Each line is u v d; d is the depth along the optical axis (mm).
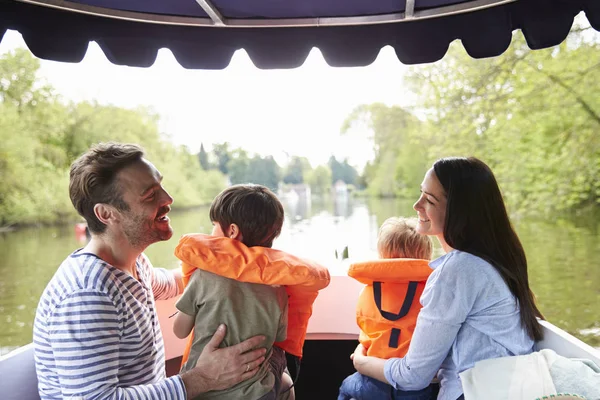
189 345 1387
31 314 12648
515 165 14117
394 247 1585
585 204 13477
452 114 15156
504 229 1296
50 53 1653
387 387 1407
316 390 1927
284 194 21594
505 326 1226
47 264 14922
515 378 1122
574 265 12250
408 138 18812
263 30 1850
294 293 1402
